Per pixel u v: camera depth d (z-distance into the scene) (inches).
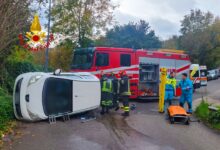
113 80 501.4
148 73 692.1
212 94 989.8
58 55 991.6
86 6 967.0
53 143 320.8
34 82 396.8
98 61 621.0
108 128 396.8
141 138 359.9
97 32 998.4
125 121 446.0
